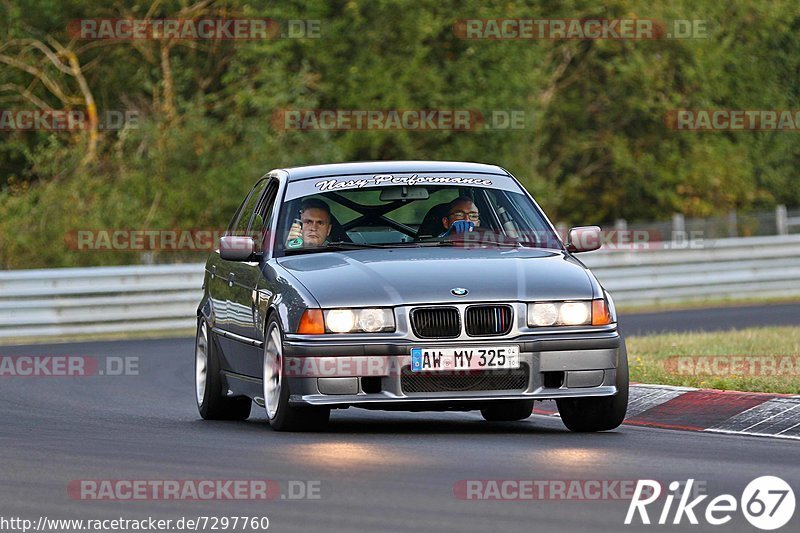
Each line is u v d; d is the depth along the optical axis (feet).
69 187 257.14
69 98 292.20
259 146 267.80
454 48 296.30
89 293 207.92
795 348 128.06
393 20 288.30
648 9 326.65
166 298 213.05
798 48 366.63
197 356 106.42
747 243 255.29
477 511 56.44
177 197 262.67
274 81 272.92
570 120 342.44
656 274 246.06
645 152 344.49
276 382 85.97
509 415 99.30
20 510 58.44
